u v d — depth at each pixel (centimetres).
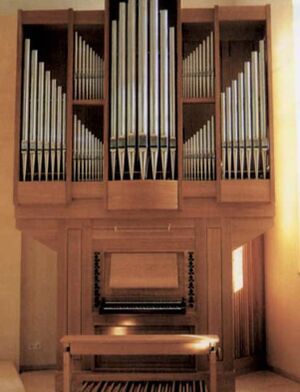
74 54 598
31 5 727
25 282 689
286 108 618
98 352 507
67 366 505
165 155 575
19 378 598
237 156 582
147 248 589
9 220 680
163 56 585
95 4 739
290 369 613
